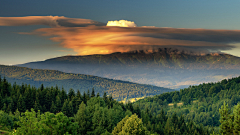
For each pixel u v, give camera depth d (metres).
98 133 119.88
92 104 160.88
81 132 122.06
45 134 61.19
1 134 77.12
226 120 64.06
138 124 81.75
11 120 94.81
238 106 63.88
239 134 60.44
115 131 93.25
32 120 62.22
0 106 153.00
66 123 64.25
